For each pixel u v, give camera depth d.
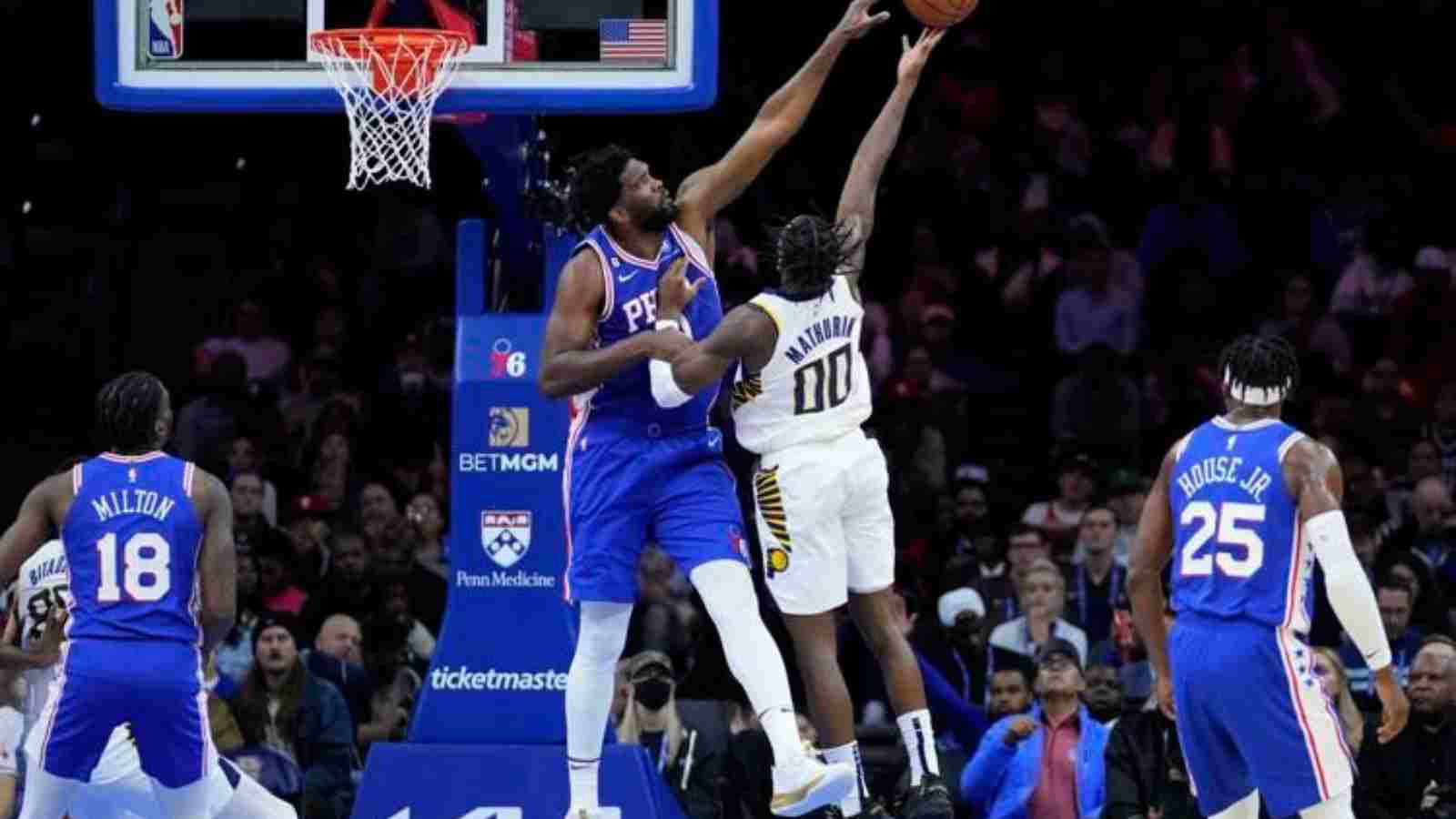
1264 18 31.95
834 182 31.05
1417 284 28.17
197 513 13.59
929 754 12.80
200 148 30.91
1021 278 28.61
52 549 15.41
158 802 13.97
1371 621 12.80
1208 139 30.53
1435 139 31.22
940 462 24.98
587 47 14.60
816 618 12.78
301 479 25.12
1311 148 30.94
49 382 28.67
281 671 18.06
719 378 12.52
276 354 27.27
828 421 12.78
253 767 17.77
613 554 12.82
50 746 13.49
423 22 14.73
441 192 29.58
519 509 14.80
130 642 13.41
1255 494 12.98
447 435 25.83
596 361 12.48
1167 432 27.08
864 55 31.98
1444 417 25.73
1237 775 13.30
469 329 14.91
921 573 22.53
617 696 18.14
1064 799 17.08
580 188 12.83
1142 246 29.33
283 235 29.92
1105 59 31.78
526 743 14.66
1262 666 12.86
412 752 14.59
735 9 32.41
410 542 22.39
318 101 14.73
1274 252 29.45
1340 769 12.93
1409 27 32.34
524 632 14.77
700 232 13.13
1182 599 13.18
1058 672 17.30
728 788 17.16
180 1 14.89
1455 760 16.95
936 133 30.59
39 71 31.11
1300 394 27.16
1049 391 28.08
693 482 12.86
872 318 27.44
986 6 32.12
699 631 20.78
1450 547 22.56
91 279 29.48
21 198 30.47
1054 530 23.17
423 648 20.55
